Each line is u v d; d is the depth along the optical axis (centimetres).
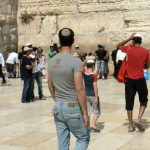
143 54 963
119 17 2358
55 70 599
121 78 973
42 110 1266
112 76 2383
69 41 606
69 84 595
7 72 2486
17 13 2688
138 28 2297
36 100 1484
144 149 819
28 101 1444
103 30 2411
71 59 594
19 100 1488
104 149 818
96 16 2427
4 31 2619
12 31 2659
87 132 607
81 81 588
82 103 588
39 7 2611
